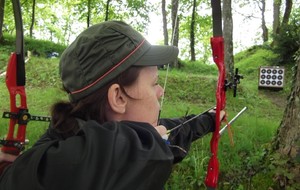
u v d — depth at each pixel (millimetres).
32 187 742
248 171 3285
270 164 3127
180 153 1394
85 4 23859
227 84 1789
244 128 4867
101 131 778
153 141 805
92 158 742
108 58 897
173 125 1678
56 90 9156
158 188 792
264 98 11711
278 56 15633
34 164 764
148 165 757
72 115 944
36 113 6141
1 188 809
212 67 20078
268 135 4492
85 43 917
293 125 3055
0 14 17500
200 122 1789
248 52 21781
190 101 10828
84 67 916
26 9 25531
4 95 8445
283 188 2971
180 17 22969
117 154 748
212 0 1687
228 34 10953
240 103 9773
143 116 955
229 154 3686
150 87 956
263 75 12594
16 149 1185
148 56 934
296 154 2955
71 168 739
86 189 718
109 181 724
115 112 927
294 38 14938
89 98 926
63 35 37750
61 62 995
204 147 3871
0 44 17859
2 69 12352
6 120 4820
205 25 23344
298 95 3064
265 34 28031
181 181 3240
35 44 19812
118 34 912
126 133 800
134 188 733
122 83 913
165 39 17547
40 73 11836
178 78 12266
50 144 807
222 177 3309
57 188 733
